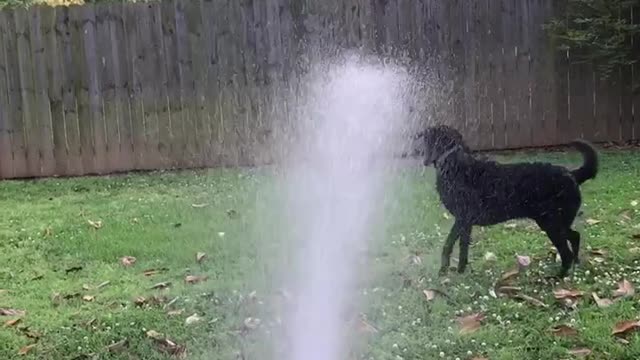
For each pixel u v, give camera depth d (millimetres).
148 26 7449
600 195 5477
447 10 7500
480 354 3025
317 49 7473
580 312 3373
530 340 3123
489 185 3883
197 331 3406
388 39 7492
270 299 3699
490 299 3607
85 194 6582
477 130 7637
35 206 6125
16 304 3869
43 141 7520
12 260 4648
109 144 7582
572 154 7199
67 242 4949
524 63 7629
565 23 7492
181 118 7578
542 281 3836
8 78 7406
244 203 5695
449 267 4059
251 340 3281
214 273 4211
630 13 7473
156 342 3301
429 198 5309
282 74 7484
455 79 7543
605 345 3020
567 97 7707
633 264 4004
